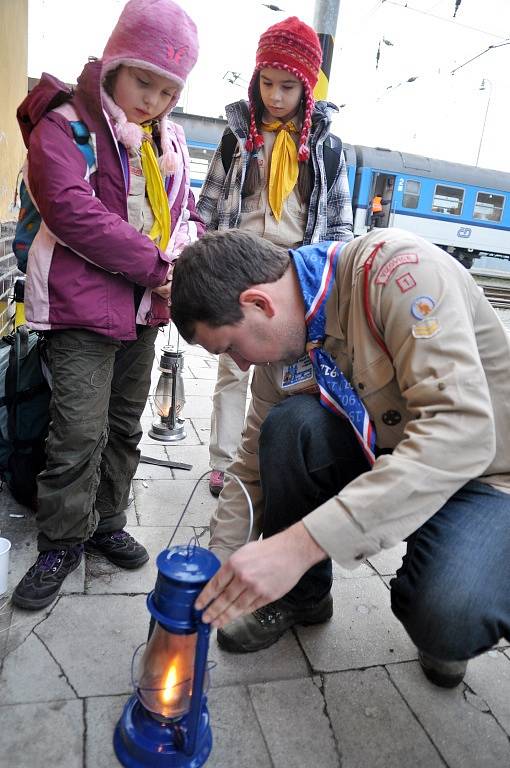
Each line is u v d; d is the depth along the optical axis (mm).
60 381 1726
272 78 2330
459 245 16344
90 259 1634
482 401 1093
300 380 1490
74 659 1555
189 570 1135
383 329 1227
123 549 1982
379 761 1353
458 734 1446
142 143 1762
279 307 1306
